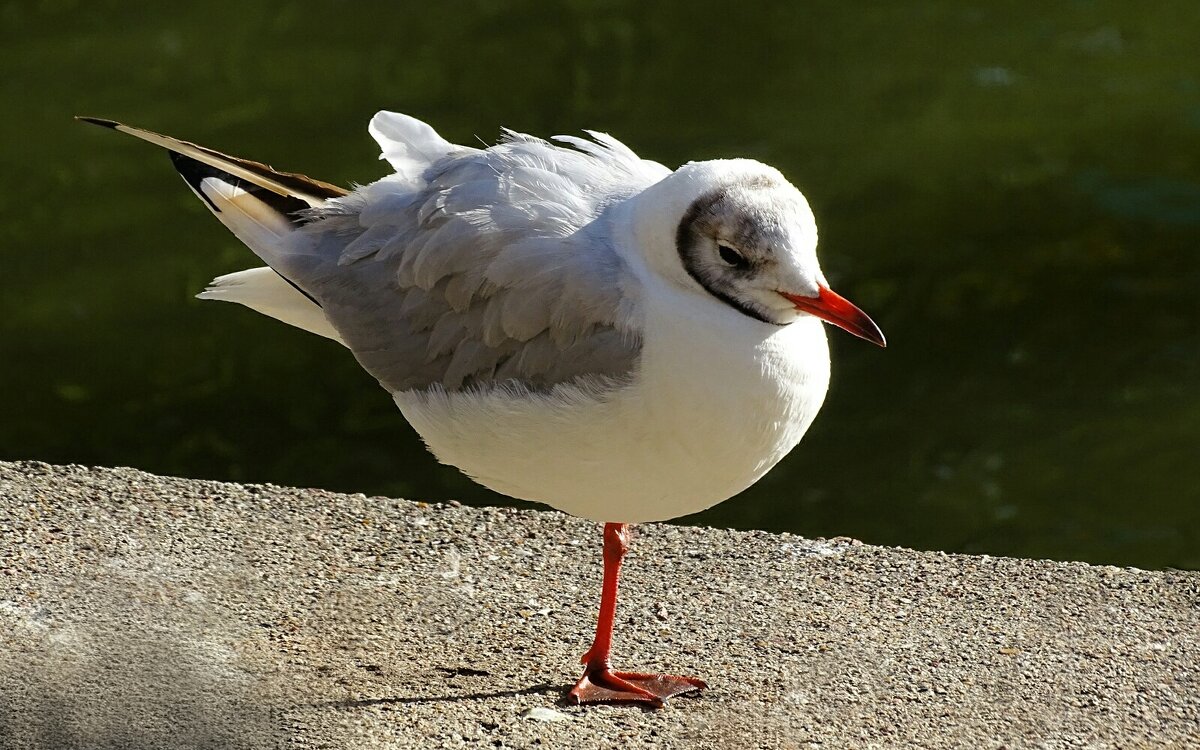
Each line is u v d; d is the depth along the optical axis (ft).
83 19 83.35
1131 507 51.13
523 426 30.27
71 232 66.95
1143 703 30.83
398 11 83.76
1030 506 51.24
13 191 69.46
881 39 81.10
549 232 30.73
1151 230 66.23
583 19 82.94
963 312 61.36
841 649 32.60
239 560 34.96
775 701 30.76
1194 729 30.04
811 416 30.25
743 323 28.94
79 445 54.60
